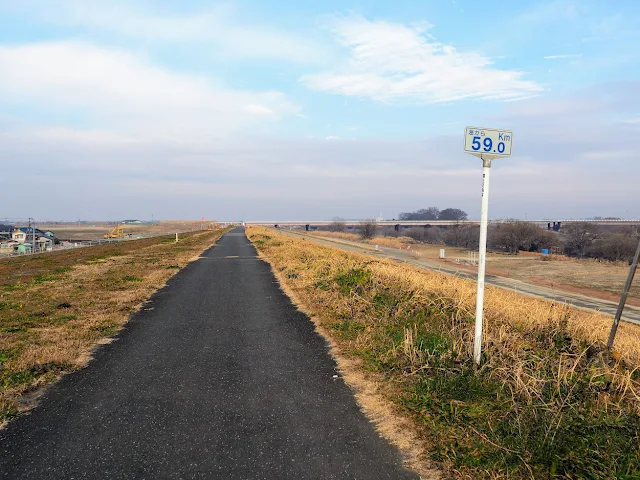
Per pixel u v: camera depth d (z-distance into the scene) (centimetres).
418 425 405
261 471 329
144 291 1164
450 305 820
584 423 375
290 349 657
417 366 545
